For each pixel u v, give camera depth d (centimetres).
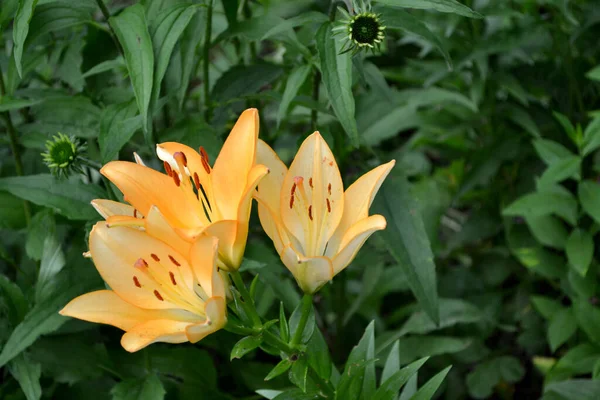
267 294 157
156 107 142
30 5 136
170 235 126
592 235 162
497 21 173
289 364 131
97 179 160
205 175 129
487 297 173
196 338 125
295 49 151
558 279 175
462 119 174
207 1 148
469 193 177
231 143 127
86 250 147
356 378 135
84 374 150
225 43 161
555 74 172
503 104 171
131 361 154
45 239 147
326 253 130
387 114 166
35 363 149
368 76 152
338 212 129
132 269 127
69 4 144
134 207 128
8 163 160
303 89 159
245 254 151
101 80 155
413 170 182
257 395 162
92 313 127
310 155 129
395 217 148
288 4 171
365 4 136
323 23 138
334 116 149
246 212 126
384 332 166
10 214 152
